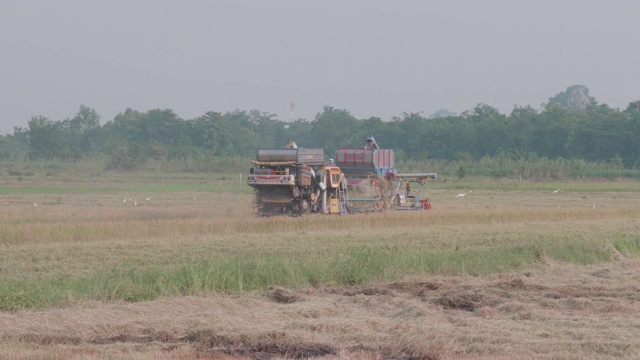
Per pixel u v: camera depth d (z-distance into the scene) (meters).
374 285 73.25
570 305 65.12
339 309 62.69
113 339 54.53
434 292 69.75
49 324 57.00
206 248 96.94
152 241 102.88
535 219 141.38
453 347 51.75
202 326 56.41
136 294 67.25
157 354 50.09
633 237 106.88
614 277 78.12
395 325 56.72
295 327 56.44
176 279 70.88
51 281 70.81
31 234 104.25
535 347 51.41
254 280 72.81
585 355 49.56
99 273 73.06
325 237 108.75
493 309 63.09
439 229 121.44
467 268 81.44
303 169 138.25
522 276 78.75
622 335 53.91
